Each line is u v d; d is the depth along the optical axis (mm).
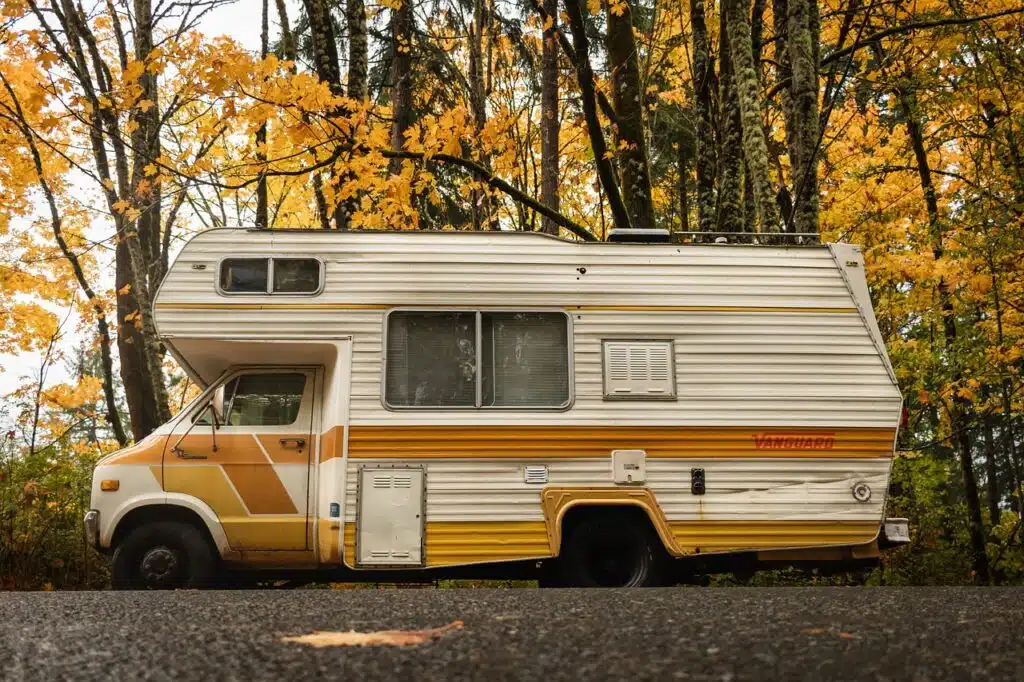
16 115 10188
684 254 8203
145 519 8031
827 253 8312
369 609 4227
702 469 7867
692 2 13164
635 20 17281
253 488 7980
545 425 7883
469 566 7984
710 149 13078
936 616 3748
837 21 14055
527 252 8164
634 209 11930
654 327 8078
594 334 8062
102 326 15586
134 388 14852
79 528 10953
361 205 12000
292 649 2939
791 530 7816
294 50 15148
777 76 14883
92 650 2961
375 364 7965
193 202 16672
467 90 18078
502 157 11594
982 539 13445
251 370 8281
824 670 2557
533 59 17234
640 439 7887
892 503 12227
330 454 7863
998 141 12164
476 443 7844
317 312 8016
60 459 11492
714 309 8125
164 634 3318
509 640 3090
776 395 8000
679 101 18375
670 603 4398
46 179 13047
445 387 7957
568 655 2783
